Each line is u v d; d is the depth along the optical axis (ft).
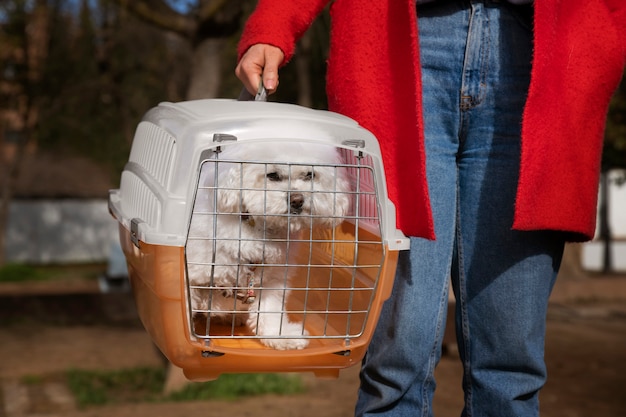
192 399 21.72
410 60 6.20
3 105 58.65
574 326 38.83
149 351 31.65
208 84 23.15
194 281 7.56
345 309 7.25
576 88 6.10
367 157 7.09
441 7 6.40
